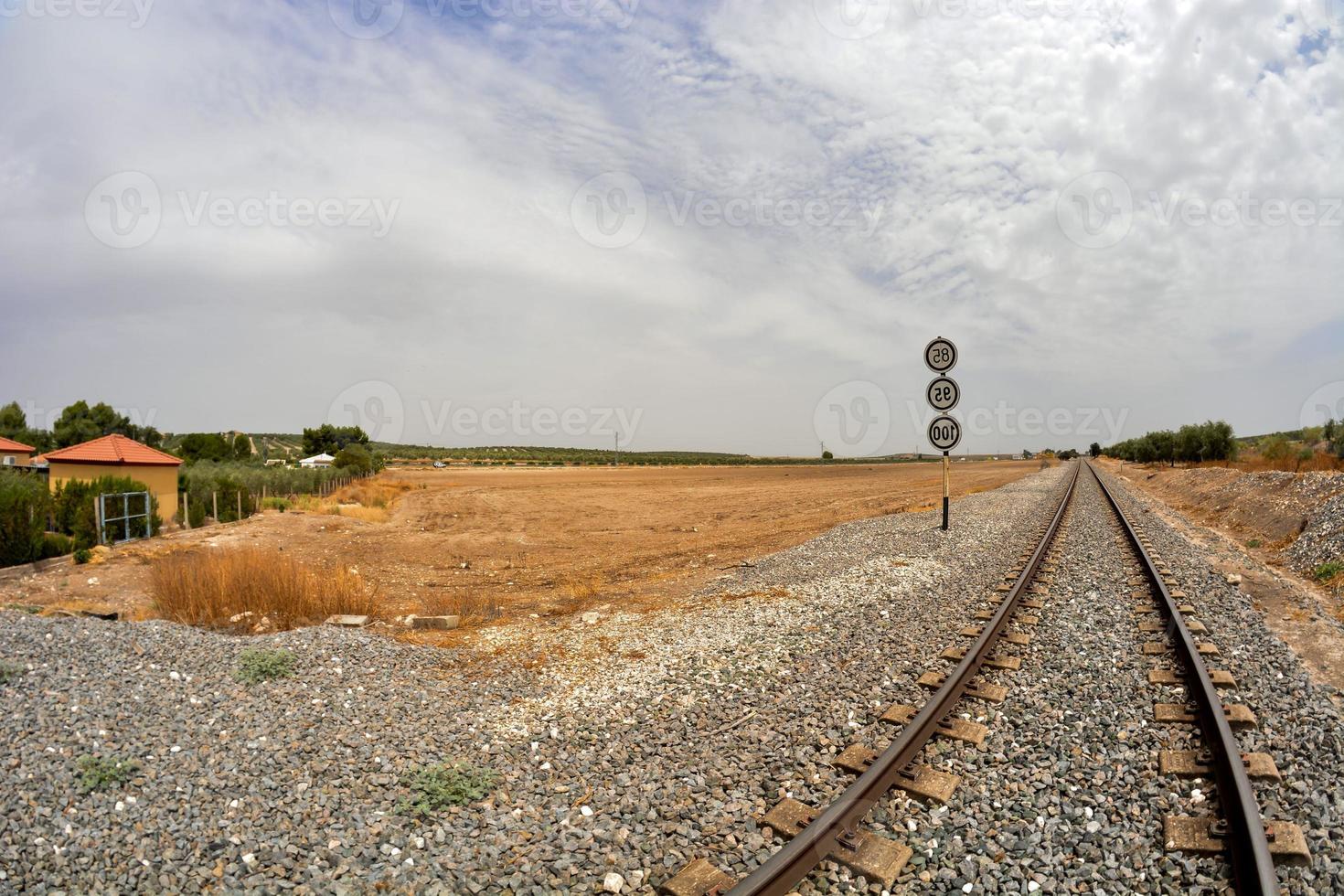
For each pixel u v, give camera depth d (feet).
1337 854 12.71
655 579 48.49
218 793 16.02
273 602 34.30
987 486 145.18
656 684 24.30
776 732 19.53
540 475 308.19
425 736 19.95
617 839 14.73
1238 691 20.83
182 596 33.40
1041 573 40.32
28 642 24.23
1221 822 13.73
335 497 132.98
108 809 15.02
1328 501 54.90
